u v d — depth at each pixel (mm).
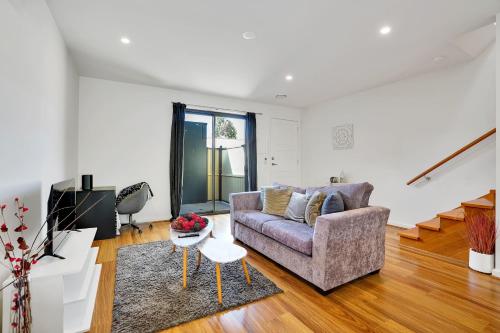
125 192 3902
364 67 3520
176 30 2557
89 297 1812
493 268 2350
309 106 5918
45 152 2090
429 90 3680
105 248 3018
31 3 1775
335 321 1648
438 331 1548
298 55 3133
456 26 2455
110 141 4051
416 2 2088
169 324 1590
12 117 1495
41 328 1353
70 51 3023
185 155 5090
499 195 2275
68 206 2111
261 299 1912
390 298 1935
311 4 2123
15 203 1530
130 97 4203
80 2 2100
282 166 5895
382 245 2340
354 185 2451
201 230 2438
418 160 3826
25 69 1672
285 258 2352
